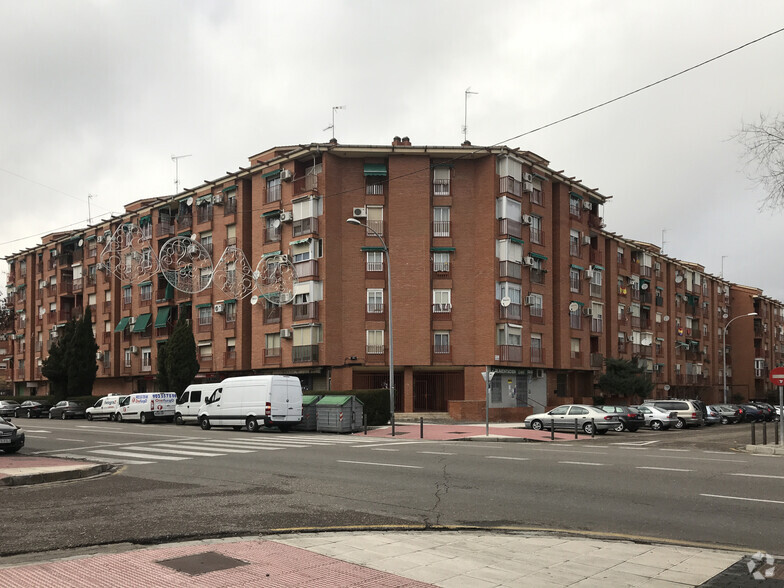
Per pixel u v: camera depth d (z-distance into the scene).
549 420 30.39
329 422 28.97
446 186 40.88
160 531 8.12
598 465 14.84
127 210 57.06
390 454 17.86
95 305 57.03
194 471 14.67
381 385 39.94
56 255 62.28
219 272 44.06
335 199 40.44
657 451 19.16
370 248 40.09
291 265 40.50
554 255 46.22
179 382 43.41
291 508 9.82
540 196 44.72
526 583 5.99
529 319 41.94
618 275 55.06
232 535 7.96
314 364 39.16
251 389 29.31
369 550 7.08
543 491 11.32
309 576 6.00
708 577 6.19
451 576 6.16
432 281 40.19
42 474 13.08
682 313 66.31
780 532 8.20
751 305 78.94
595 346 50.72
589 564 6.64
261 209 43.59
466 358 39.78
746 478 12.60
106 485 12.45
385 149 39.84
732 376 78.62
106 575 5.93
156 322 50.94
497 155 40.78
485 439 25.67
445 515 9.37
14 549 7.20
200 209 48.16
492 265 39.84
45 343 62.62
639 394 47.69
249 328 44.72
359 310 39.91
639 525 8.68
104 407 39.75
